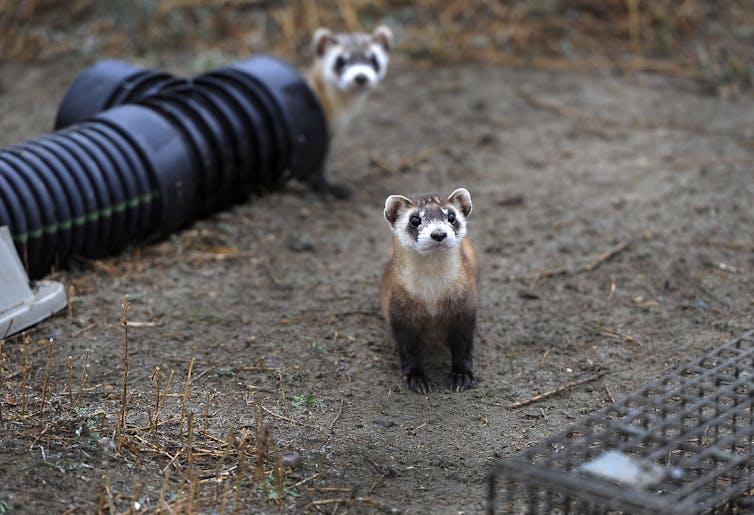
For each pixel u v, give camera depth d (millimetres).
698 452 6523
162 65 16375
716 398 6613
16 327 8625
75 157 9953
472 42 17391
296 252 10773
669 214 11555
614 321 9297
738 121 14570
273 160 11812
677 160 13211
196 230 11109
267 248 10805
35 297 8883
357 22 17703
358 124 14820
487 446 7395
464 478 6988
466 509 6594
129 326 8977
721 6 18188
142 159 10352
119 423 7133
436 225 7699
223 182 11273
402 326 8250
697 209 11625
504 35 17516
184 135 10805
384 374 8422
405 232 7918
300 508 6602
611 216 11594
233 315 9305
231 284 9953
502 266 10484
